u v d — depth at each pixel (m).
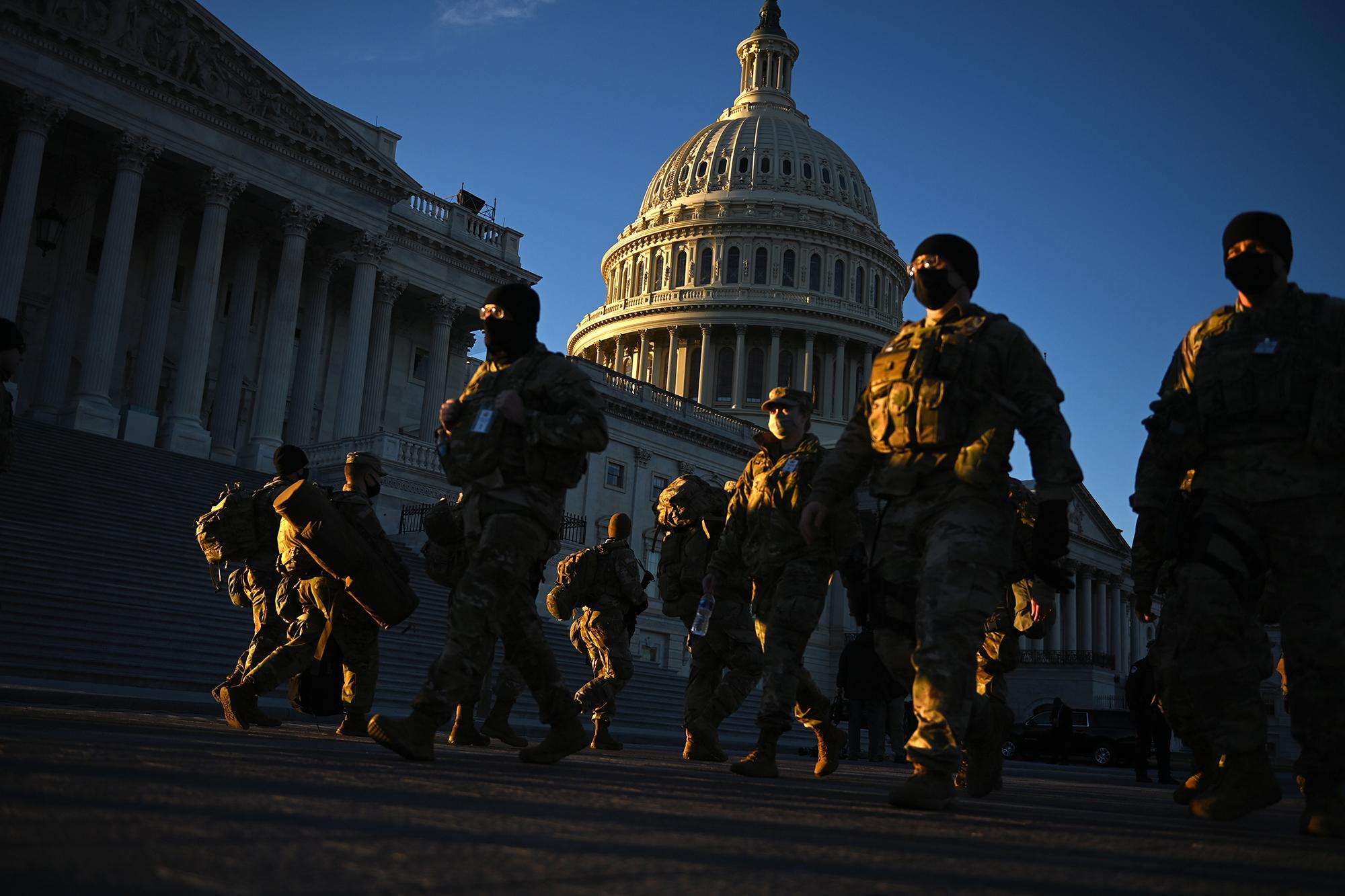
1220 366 4.97
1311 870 3.07
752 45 120.69
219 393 44.34
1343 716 4.56
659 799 4.07
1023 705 63.47
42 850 2.05
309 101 44.53
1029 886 2.44
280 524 8.35
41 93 37.53
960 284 5.25
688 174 109.19
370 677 8.36
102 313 38.66
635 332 102.69
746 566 7.53
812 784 6.52
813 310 99.00
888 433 5.08
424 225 51.09
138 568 22.19
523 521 5.62
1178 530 5.01
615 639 10.64
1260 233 4.92
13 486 25.33
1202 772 7.04
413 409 53.84
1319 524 4.73
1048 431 4.82
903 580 5.07
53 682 14.98
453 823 2.85
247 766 4.07
